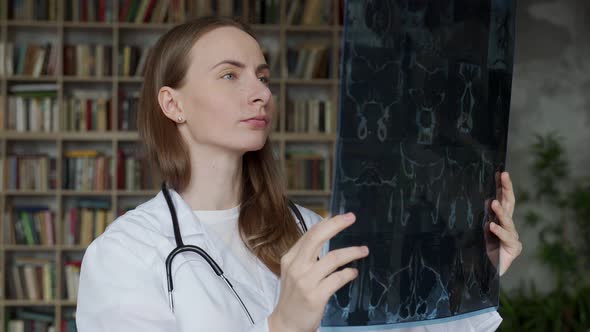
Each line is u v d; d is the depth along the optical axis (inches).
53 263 181.0
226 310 45.8
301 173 186.5
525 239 196.1
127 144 188.5
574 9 199.0
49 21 182.5
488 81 42.2
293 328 34.7
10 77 179.5
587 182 195.2
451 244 40.3
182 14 184.7
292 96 194.5
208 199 51.6
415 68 37.1
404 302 37.6
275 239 52.1
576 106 197.3
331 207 34.7
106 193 180.4
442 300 39.7
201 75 48.1
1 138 178.7
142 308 44.8
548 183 193.8
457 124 40.1
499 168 44.3
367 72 34.7
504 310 185.0
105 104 183.3
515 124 197.2
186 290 45.4
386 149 35.9
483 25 41.4
